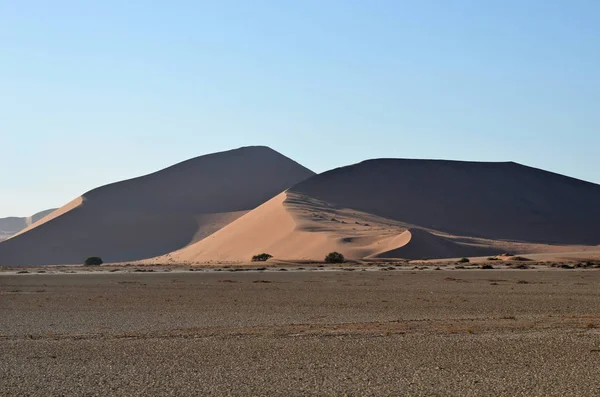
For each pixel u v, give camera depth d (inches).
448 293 2298.2
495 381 816.9
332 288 2605.8
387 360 955.3
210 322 1492.4
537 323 1381.6
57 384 822.5
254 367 916.0
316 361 953.5
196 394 766.5
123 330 1358.3
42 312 1749.5
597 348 1037.2
